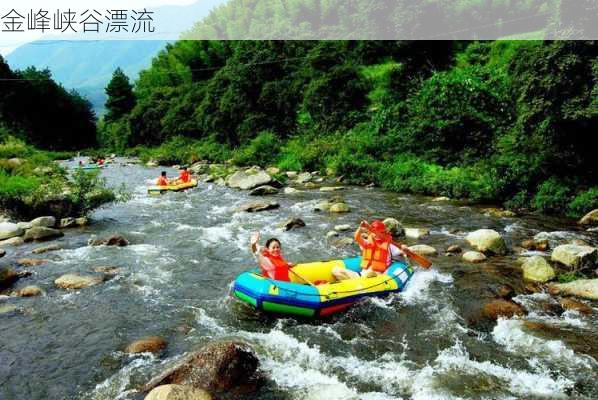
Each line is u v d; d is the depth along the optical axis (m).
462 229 11.55
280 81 36.25
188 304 7.12
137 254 9.69
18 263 8.92
